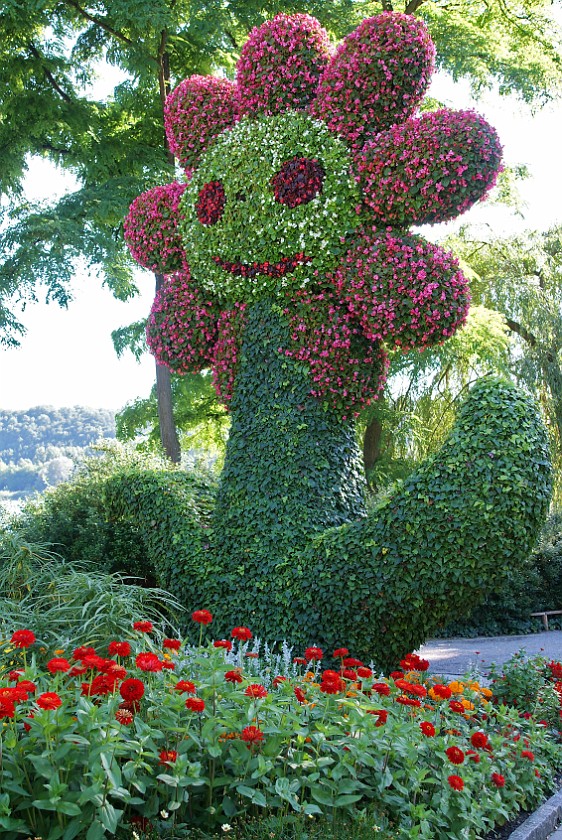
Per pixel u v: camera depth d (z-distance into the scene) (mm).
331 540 7227
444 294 7094
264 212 7703
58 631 5586
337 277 7531
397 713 4496
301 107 7984
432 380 19109
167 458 13328
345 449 7852
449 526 6637
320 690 4605
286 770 3770
